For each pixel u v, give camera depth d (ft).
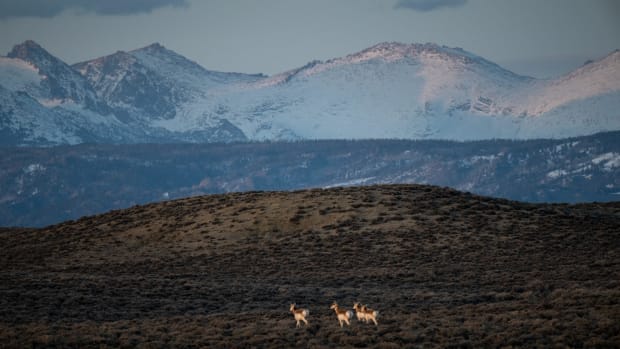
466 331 508.53
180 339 511.40
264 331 534.37
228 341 506.48
